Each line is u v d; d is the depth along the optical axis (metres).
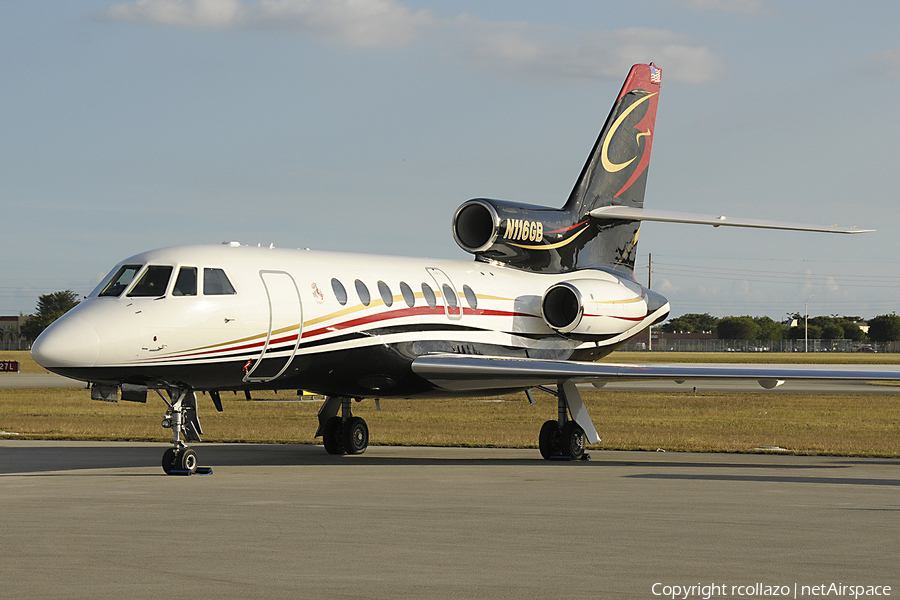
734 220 73.31
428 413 121.62
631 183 87.62
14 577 28.36
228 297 58.38
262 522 38.03
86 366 52.62
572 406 69.12
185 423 58.38
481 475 56.34
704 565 30.33
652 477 55.72
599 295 79.44
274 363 60.62
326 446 72.88
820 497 46.69
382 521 38.38
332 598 26.11
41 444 78.00
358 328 64.88
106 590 26.86
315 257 65.88
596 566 30.09
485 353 74.00
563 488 49.78
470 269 76.56
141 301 55.94
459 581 28.03
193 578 28.28
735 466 63.47
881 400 156.38
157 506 42.31
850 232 71.38
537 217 79.69
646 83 88.38
